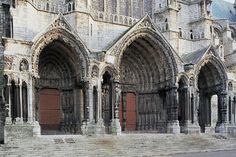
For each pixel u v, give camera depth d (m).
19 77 37.62
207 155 38.56
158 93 52.12
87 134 41.78
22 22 40.88
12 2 40.84
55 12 45.69
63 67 46.38
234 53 65.75
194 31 59.34
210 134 51.19
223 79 54.78
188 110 50.47
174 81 50.03
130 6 55.06
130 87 53.06
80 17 45.34
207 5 60.41
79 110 44.62
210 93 56.25
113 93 45.00
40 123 45.53
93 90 43.41
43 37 40.06
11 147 33.03
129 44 47.34
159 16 55.81
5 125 36.22
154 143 42.44
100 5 51.97
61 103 46.91
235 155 38.34
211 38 59.22
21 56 38.00
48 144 35.22
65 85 46.72
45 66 46.25
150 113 52.62
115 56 45.56
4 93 37.28
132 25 48.84
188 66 51.19
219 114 55.03
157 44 50.03
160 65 51.25
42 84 45.94
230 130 54.34
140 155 38.16
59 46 43.56
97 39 48.12
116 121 44.12
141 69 52.94
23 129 37.12
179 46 56.53
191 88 51.12
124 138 41.62
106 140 39.78
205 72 55.62
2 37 38.12
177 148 43.22
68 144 36.31
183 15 59.88
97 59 44.34
